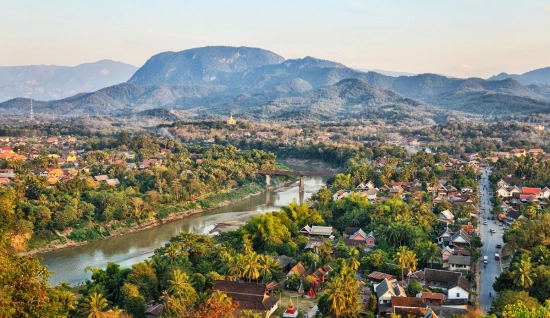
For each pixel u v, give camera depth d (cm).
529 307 11750
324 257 18488
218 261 17238
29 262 5688
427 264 17850
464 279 15575
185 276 14712
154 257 17075
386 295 14300
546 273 13862
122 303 14188
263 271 16350
